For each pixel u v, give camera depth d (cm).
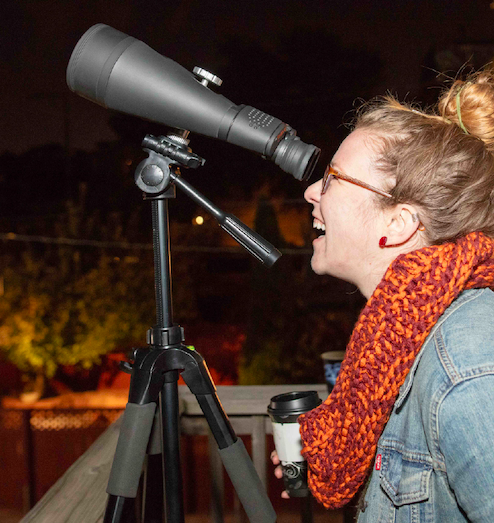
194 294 1242
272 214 909
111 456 139
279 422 108
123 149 1227
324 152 973
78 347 1034
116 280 1072
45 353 1025
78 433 686
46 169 1286
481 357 74
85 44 87
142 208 1163
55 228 1130
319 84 1070
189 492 527
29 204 1273
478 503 70
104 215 1183
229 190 1073
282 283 886
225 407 175
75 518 107
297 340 870
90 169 1235
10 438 699
